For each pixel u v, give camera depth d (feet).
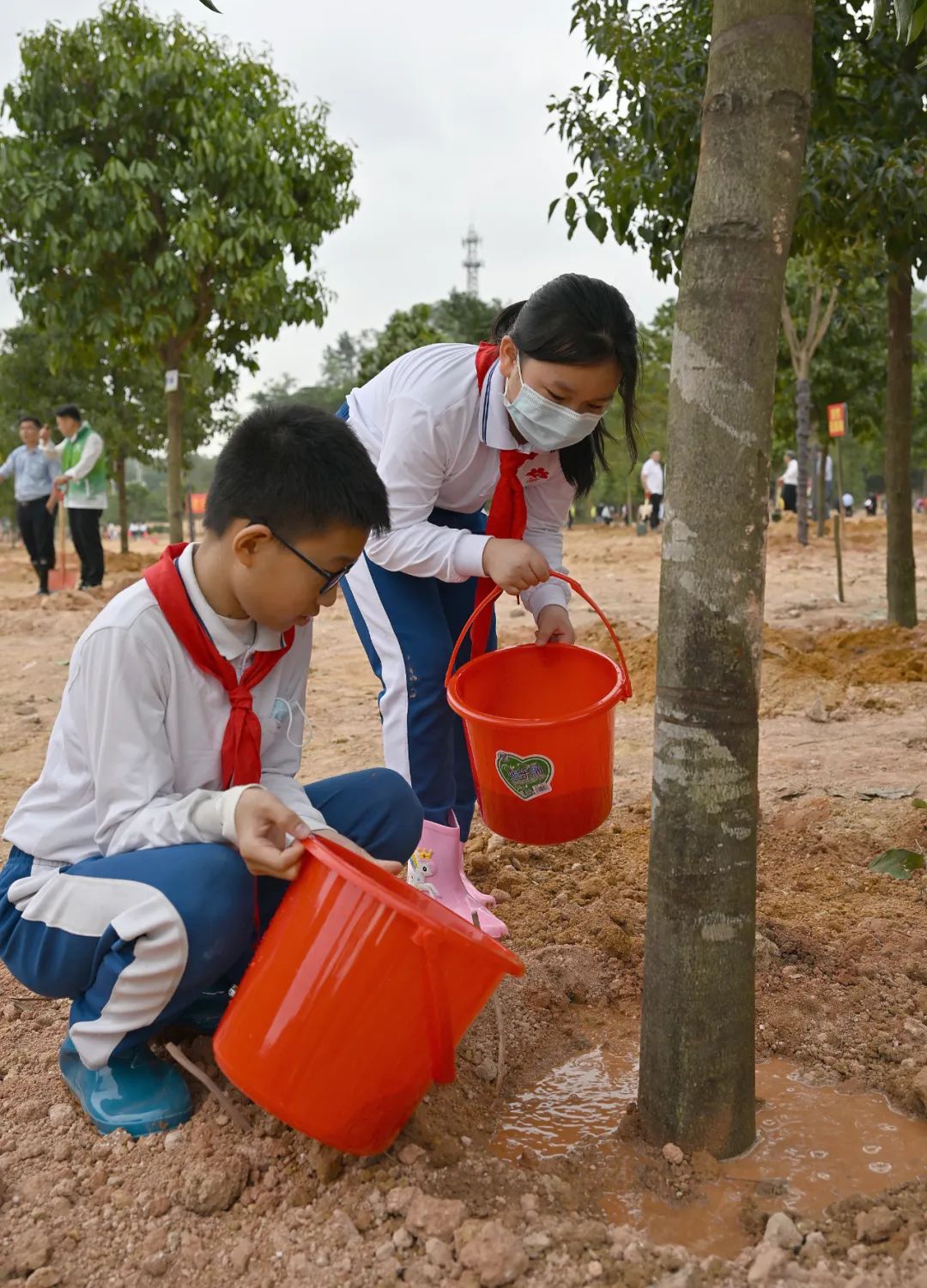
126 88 36.01
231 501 6.52
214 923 6.51
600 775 8.24
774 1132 6.89
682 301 6.10
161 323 38.37
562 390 7.92
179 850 6.62
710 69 5.95
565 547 63.16
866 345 55.88
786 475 69.05
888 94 20.58
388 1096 6.08
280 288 38.88
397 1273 5.58
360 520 6.47
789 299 50.06
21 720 18.81
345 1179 6.30
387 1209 5.99
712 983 6.44
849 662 20.95
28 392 67.56
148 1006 6.74
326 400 225.97
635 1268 5.55
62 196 36.45
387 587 9.45
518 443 8.80
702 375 6.02
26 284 38.45
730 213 5.85
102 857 6.98
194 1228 6.07
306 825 6.73
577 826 8.28
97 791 6.87
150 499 277.23
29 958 6.95
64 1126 7.02
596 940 9.34
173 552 7.14
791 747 15.47
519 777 8.03
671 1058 6.56
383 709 9.62
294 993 6.00
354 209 41.01
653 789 6.59
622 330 7.80
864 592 33.91
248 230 37.78
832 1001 8.40
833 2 19.90
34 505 36.99
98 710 6.80
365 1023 5.90
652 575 42.27
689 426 6.12
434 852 9.64
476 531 10.21
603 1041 8.07
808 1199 6.22
